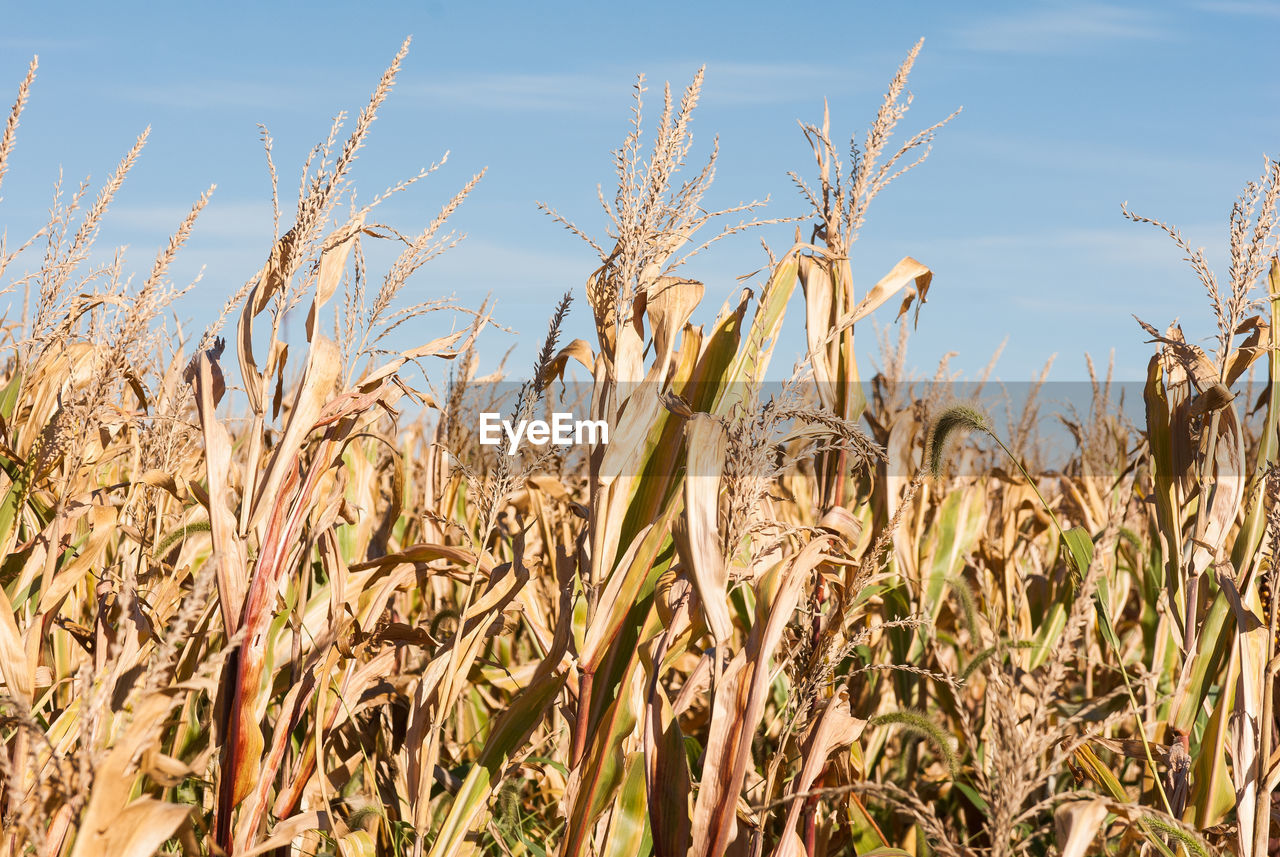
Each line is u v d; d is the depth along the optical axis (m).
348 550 3.36
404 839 2.80
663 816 2.20
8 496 2.73
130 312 2.47
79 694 2.25
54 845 1.79
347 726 3.22
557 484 3.98
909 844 3.14
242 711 2.13
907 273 2.85
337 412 2.30
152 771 1.53
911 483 2.33
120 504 3.04
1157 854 2.30
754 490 2.06
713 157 2.39
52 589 2.40
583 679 2.37
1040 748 1.54
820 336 2.87
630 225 2.35
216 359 2.41
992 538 5.55
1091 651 4.40
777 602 2.02
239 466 3.35
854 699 3.34
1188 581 2.49
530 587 2.73
